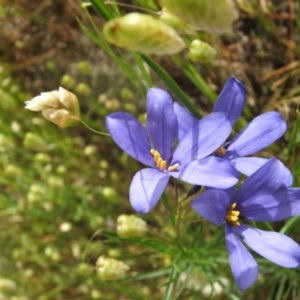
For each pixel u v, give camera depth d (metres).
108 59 0.32
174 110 0.17
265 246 0.15
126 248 0.31
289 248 0.15
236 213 0.16
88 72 0.29
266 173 0.15
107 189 0.28
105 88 0.32
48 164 0.31
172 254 0.21
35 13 0.32
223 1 0.12
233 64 0.29
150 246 0.21
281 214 0.16
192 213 0.26
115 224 0.31
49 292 0.32
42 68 0.34
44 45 0.34
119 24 0.12
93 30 0.31
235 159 0.16
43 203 0.30
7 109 0.31
